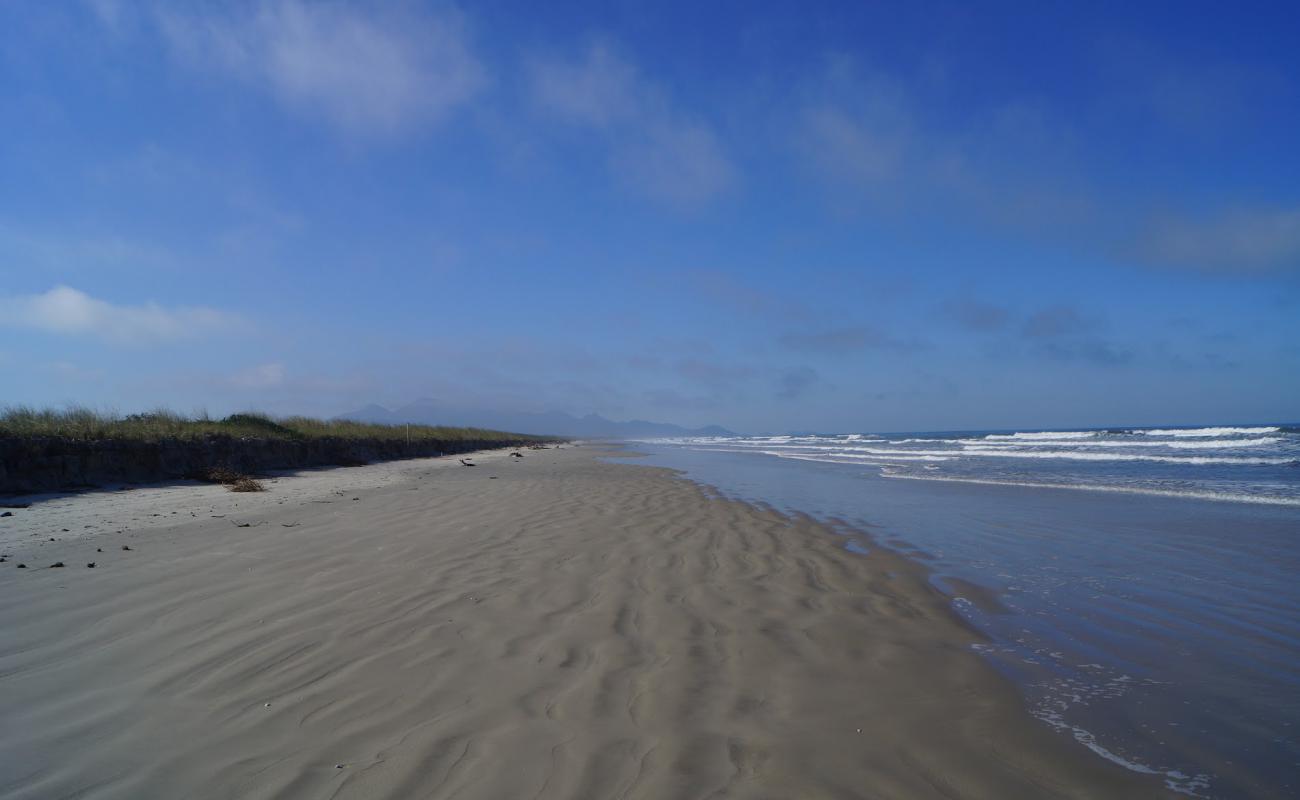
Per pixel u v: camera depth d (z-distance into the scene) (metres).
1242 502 12.16
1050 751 3.20
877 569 7.06
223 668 3.88
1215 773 3.03
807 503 12.66
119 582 5.65
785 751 3.11
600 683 3.81
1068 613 5.52
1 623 4.56
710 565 6.92
